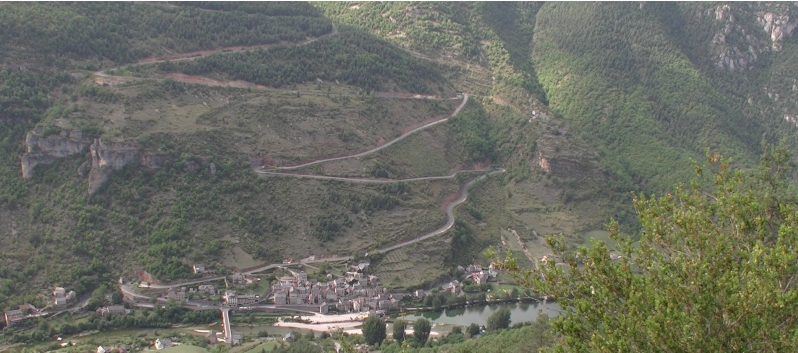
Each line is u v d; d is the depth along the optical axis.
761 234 80.69
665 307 71.62
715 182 92.19
